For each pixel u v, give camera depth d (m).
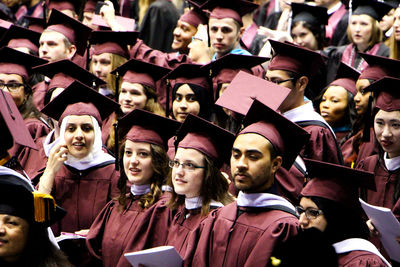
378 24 16.94
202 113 14.88
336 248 8.90
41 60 16.33
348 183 9.16
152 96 15.66
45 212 9.75
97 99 13.29
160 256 9.78
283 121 9.77
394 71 13.73
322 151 12.48
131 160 11.78
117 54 17.34
